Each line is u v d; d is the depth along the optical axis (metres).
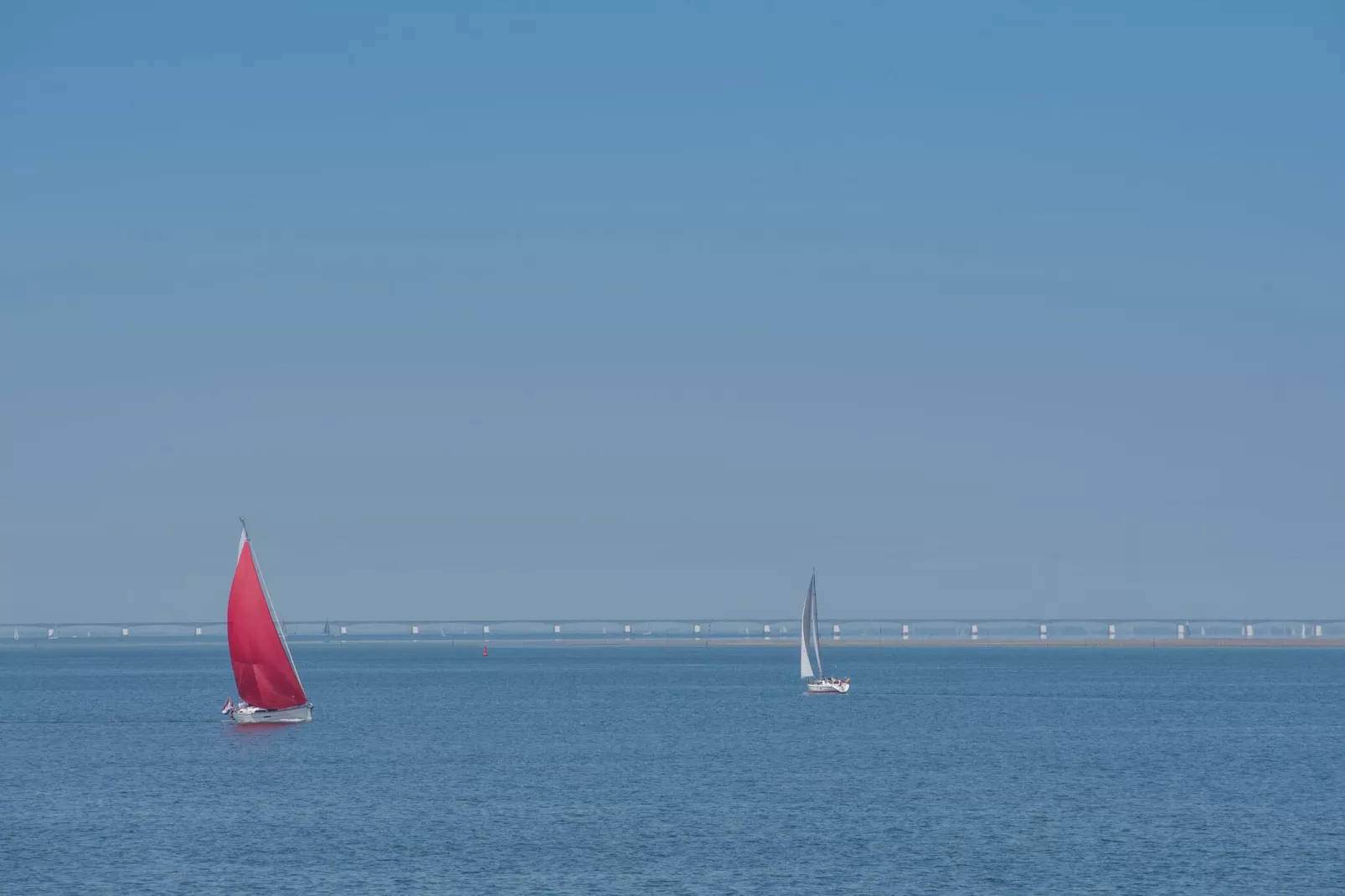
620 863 148.38
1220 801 187.88
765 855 152.25
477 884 139.62
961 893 135.75
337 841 161.00
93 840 162.50
